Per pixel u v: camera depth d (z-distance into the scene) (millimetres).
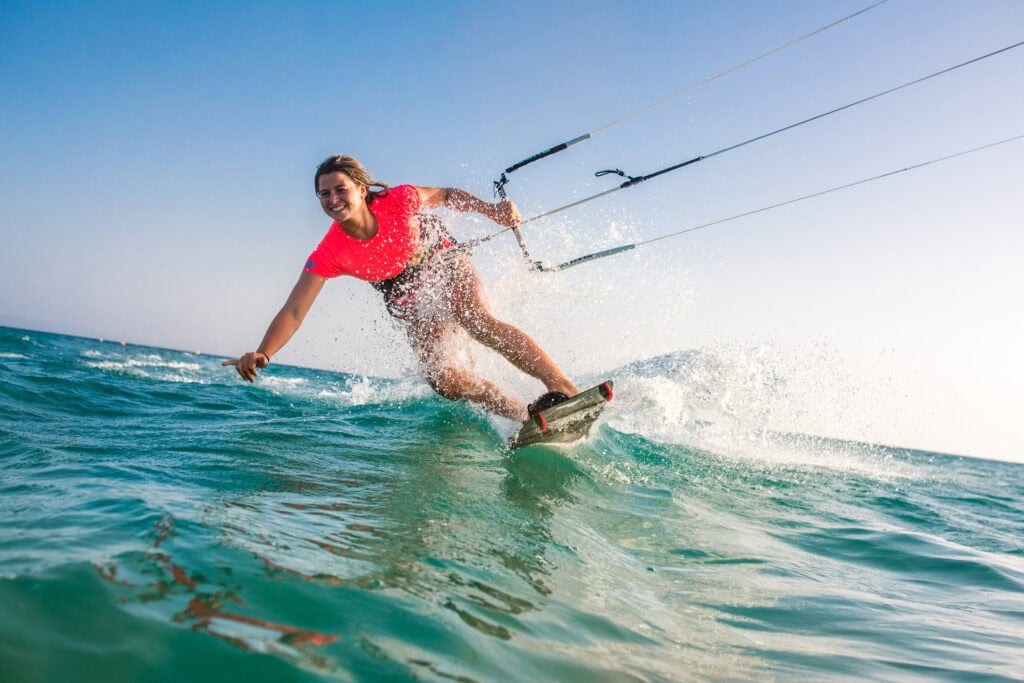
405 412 5441
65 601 1235
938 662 2033
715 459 5812
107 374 9844
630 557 2770
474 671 1348
